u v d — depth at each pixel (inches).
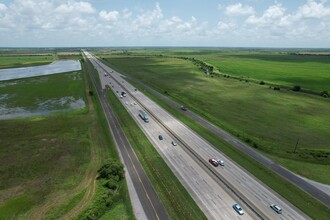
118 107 4694.9
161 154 2898.6
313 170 2647.6
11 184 2311.8
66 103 5059.1
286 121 4084.6
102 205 1971.0
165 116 4232.3
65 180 2372.0
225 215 1948.8
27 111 4520.2
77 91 6063.0
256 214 1977.1
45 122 3900.1
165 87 6530.5
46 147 3034.0
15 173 2484.0
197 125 3828.7
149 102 5103.3
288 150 3073.3
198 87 6545.3
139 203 2044.8
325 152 2994.6
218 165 2674.7
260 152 3024.1
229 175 2501.2
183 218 1891.0
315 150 3061.0
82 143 3159.5
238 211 1973.4
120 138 3309.5
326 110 4677.7
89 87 6456.7
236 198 2159.2
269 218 1936.5
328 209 2058.3
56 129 3614.7
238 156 2893.7
